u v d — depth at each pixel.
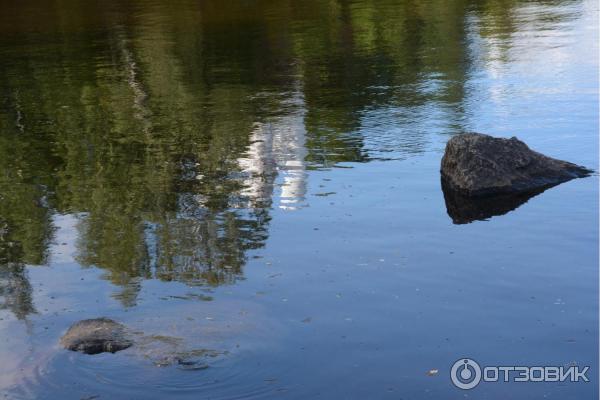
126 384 6.02
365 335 6.59
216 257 8.30
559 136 12.15
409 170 10.95
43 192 10.78
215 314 7.03
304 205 9.74
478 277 7.61
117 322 6.94
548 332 6.55
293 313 7.01
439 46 20.44
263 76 17.86
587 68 16.91
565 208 9.34
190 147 12.61
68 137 13.57
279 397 5.80
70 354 6.43
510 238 8.53
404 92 15.73
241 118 14.33
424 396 5.75
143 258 8.38
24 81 18.36
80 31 25.27
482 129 12.80
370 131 13.06
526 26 22.94
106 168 11.72
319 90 16.31
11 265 8.41
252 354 6.34
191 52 21.06
